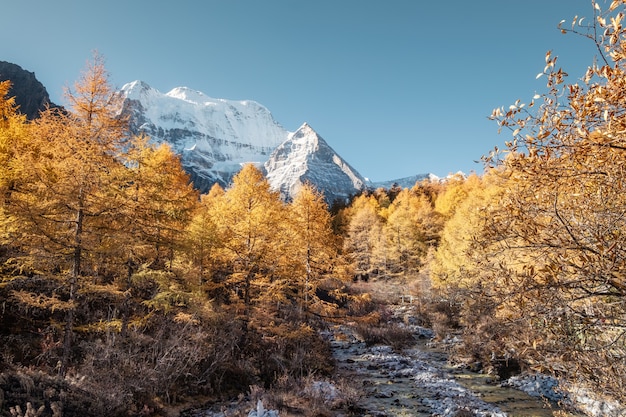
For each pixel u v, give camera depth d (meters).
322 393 13.41
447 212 45.88
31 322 14.04
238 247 17.20
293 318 21.89
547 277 3.92
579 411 7.45
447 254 26.64
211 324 15.91
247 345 16.83
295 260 19.02
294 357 16.64
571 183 4.02
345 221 58.50
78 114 11.59
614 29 3.27
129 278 13.64
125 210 12.09
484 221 4.84
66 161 10.98
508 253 4.68
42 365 11.62
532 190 4.21
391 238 46.34
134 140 13.86
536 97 3.87
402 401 13.88
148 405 11.02
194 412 11.71
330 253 21.44
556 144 3.81
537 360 4.72
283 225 20.31
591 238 3.79
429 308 31.44
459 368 18.92
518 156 4.00
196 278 16.73
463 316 20.50
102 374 10.59
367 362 20.50
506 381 15.98
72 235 11.05
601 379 4.24
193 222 18.14
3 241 10.60
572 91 3.64
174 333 14.74
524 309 4.09
